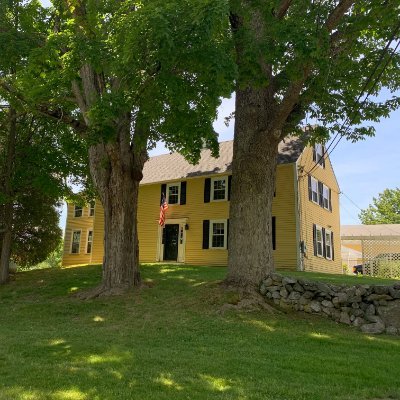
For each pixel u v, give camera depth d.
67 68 10.35
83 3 11.09
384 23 9.73
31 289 14.68
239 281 10.52
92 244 27.50
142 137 11.27
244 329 8.27
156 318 9.27
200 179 23.88
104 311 10.14
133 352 6.48
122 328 8.59
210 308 9.66
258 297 10.01
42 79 11.07
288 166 20.91
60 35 10.40
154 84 8.41
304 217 20.88
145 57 7.86
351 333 8.39
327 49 8.69
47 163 17.44
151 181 25.59
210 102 8.89
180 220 24.00
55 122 16.34
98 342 7.21
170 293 11.38
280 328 8.42
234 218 10.89
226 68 7.52
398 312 8.92
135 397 4.47
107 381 5.02
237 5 8.77
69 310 10.46
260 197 10.77
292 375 5.44
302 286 9.94
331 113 11.90
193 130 10.09
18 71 11.88
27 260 22.48
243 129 11.27
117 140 11.90
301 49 7.73
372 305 9.20
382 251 28.70
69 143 16.92
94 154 12.76
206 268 17.94
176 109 9.21
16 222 20.50
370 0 9.73
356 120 11.66
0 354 6.41
